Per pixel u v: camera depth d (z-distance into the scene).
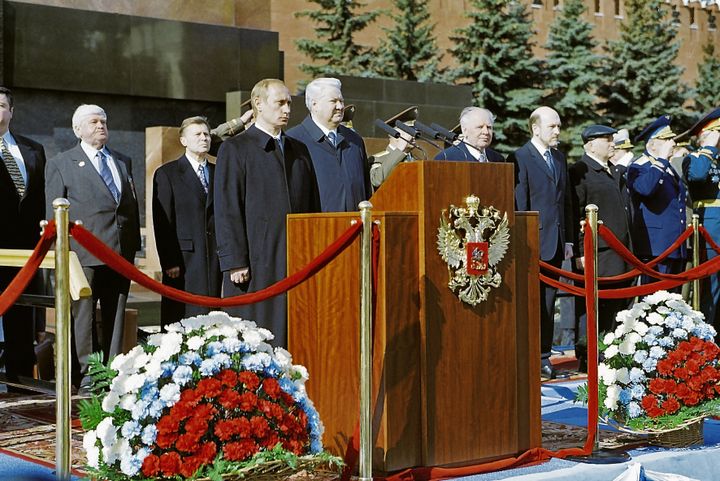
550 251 9.82
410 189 6.16
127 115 18.53
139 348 5.41
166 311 9.11
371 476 5.80
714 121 10.97
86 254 8.61
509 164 6.44
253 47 19.78
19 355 8.88
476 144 9.02
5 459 6.49
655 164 10.26
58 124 17.84
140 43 18.44
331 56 24.83
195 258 9.05
